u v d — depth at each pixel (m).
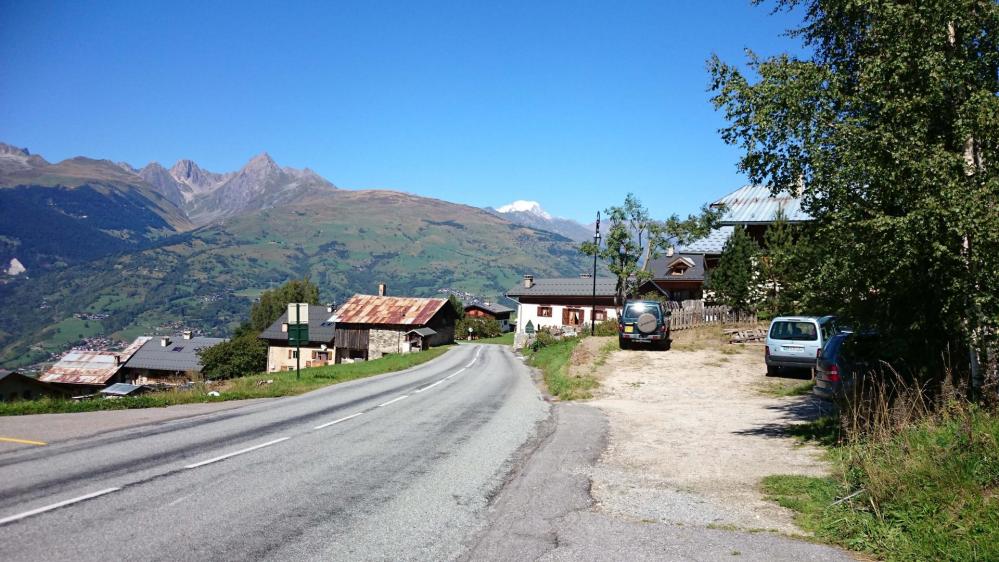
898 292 7.96
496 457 8.49
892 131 7.57
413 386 20.59
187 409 13.82
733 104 8.70
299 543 4.88
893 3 7.59
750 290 30.12
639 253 52.09
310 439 9.70
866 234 7.54
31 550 4.55
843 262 7.81
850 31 8.77
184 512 5.61
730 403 14.38
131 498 6.03
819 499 6.17
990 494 5.28
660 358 22.86
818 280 8.18
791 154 8.47
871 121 7.84
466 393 18.00
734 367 20.52
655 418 12.25
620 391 16.84
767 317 29.00
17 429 10.08
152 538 4.88
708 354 23.61
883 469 5.98
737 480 7.20
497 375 25.73
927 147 7.34
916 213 6.80
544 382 21.94
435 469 7.67
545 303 72.50
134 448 8.64
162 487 6.48
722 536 5.26
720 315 33.47
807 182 8.41
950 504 5.21
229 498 6.12
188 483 6.68
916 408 7.61
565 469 7.79
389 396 17.12
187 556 4.52
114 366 77.75
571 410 13.51
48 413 12.40
